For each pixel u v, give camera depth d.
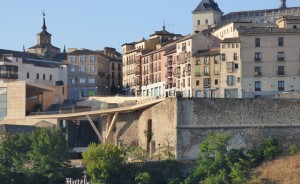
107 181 169.00
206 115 178.88
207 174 167.38
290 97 188.25
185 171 173.25
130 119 195.75
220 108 179.50
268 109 180.50
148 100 196.38
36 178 171.12
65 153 175.88
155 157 180.25
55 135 177.25
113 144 189.88
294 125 180.12
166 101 182.00
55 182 171.25
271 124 180.00
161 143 183.25
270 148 172.88
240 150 172.88
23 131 198.12
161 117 184.00
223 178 164.00
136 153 181.12
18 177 172.25
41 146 174.62
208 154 172.75
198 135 178.00
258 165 170.00
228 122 179.38
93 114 199.00
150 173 170.88
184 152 177.38
